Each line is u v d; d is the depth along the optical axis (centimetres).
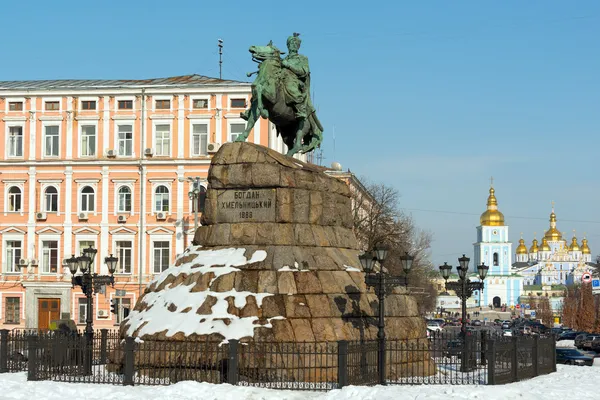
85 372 2234
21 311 6406
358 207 6531
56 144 6531
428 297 9019
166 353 2147
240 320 2177
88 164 6462
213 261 2353
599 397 2105
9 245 6500
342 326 2242
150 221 6412
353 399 1888
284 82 2683
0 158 6538
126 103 6506
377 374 2188
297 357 2120
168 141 6469
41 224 6475
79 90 6500
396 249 6581
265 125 6406
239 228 2416
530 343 2514
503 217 19400
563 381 2381
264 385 2038
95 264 6438
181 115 6444
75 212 6462
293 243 2381
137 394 1939
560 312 14588
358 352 2078
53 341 2248
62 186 6488
